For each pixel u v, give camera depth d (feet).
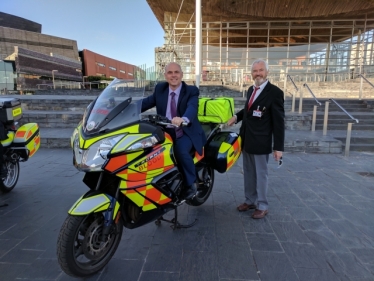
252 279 7.55
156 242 9.41
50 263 8.25
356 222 10.77
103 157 6.92
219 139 11.44
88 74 234.17
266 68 10.60
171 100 9.71
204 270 7.93
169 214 11.58
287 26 65.10
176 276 7.68
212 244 9.28
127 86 9.12
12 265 8.14
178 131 9.43
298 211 11.76
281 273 7.79
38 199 13.01
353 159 20.35
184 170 9.09
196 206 12.37
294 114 29.22
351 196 13.37
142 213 8.23
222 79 60.90
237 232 10.07
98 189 7.67
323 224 10.62
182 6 58.54
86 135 7.25
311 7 57.88
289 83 52.80
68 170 17.34
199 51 34.47
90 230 7.43
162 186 8.28
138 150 7.39
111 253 8.09
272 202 12.70
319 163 19.25
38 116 28.19
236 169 17.89
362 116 29.25
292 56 66.23
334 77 64.44
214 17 63.10
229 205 12.50
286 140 22.41
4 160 13.05
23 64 151.23
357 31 65.36
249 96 11.17
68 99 33.83
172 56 64.59
